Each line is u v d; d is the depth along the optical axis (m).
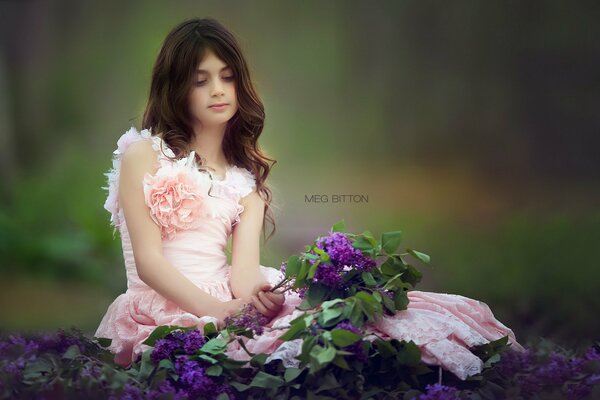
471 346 3.55
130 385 3.37
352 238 3.74
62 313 7.98
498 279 8.10
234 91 4.28
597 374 3.63
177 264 4.10
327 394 3.33
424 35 17.58
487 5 17.08
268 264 9.40
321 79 17.78
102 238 10.20
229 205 4.25
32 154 14.32
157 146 4.17
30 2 14.84
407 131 17.33
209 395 3.37
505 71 17.02
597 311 6.79
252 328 3.64
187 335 3.56
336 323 3.39
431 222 12.20
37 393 3.32
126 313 4.06
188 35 4.23
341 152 17.16
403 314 3.59
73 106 15.20
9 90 14.38
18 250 9.66
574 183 15.62
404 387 3.44
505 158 16.53
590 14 16.55
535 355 3.76
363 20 17.84
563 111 16.64
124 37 15.92
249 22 17.70
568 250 8.30
